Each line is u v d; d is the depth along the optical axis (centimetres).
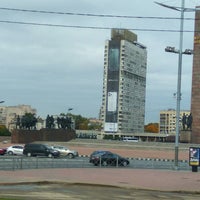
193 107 10988
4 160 5266
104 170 4769
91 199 2362
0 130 17538
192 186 3309
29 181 3067
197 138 10862
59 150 7694
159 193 2884
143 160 7850
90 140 11256
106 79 19188
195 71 10975
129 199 2459
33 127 12938
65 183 3105
